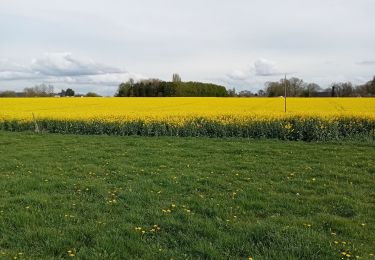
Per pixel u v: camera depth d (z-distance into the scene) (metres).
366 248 5.12
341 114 20.59
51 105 40.00
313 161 11.52
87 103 42.62
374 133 18.19
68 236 5.50
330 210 6.83
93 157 12.41
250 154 12.98
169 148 14.54
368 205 7.01
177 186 8.43
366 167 10.41
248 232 5.62
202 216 6.50
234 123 19.16
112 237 5.43
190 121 20.19
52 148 14.89
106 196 7.66
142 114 22.86
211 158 12.22
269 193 7.86
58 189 8.26
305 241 5.29
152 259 4.85
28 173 9.91
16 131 22.86
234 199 7.42
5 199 7.34
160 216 6.40
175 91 76.38
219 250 5.09
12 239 5.44
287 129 18.33
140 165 11.09
